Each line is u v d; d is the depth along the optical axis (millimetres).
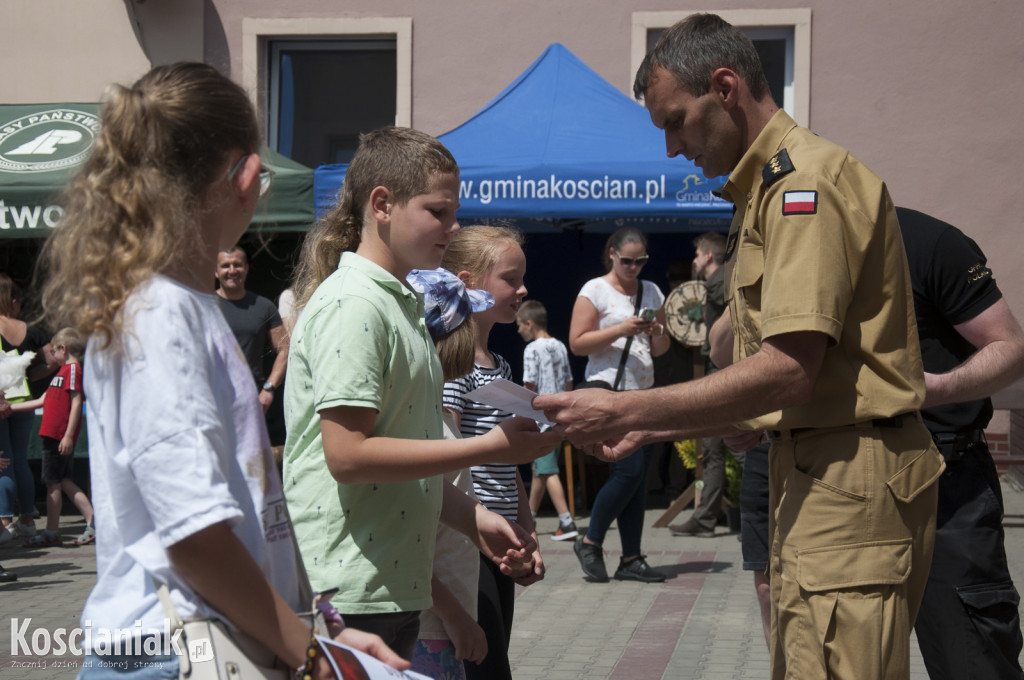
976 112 9156
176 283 1402
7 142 8078
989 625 2715
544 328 7543
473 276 2934
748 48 2260
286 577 1504
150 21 9703
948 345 2805
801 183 2039
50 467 7602
